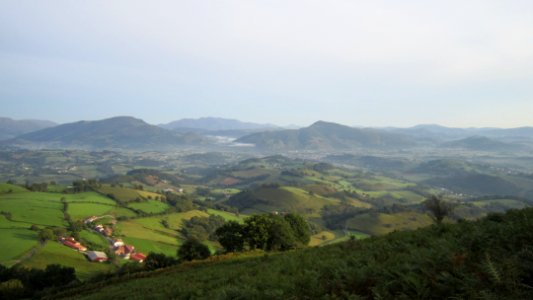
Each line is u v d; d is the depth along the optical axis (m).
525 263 8.33
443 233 18.72
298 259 20.84
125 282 38.09
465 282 8.10
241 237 58.97
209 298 14.23
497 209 148.75
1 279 55.12
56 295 40.94
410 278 8.94
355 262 14.34
